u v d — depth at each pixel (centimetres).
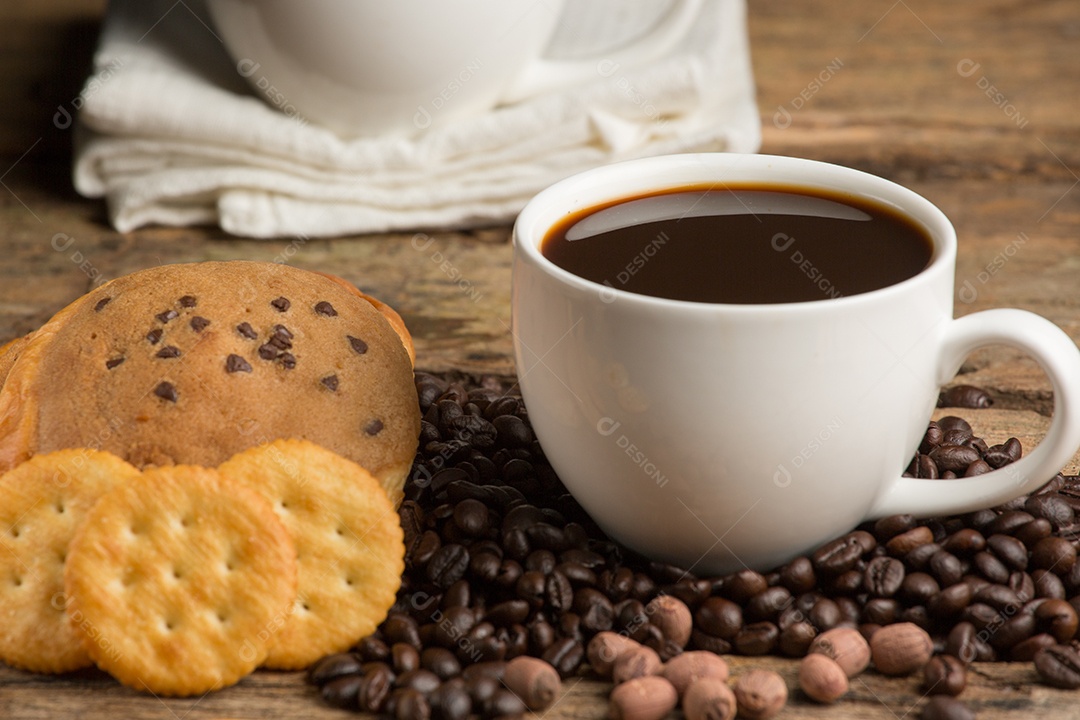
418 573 63
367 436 64
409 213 84
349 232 84
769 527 62
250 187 83
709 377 60
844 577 62
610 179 65
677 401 60
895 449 62
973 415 71
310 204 84
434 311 79
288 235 84
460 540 63
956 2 127
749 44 115
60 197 87
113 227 84
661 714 59
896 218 63
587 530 65
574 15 93
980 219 85
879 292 60
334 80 81
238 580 60
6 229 84
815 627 61
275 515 61
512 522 63
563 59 85
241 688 61
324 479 62
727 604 62
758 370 60
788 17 123
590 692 61
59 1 113
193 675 60
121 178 84
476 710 60
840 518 62
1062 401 61
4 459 62
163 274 65
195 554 60
